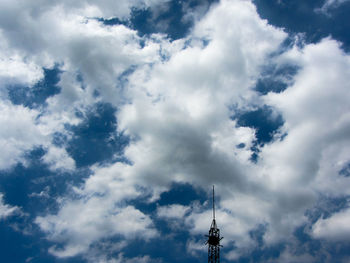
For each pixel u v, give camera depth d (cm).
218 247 10912
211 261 10631
